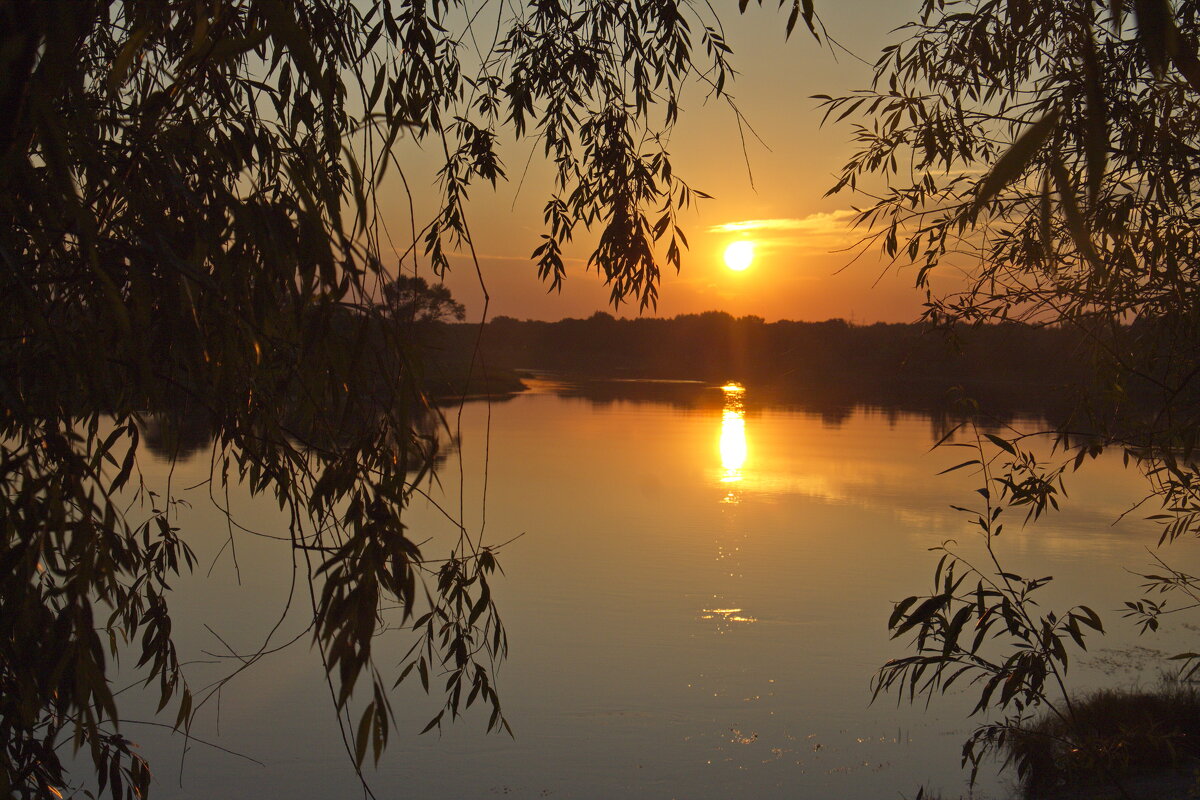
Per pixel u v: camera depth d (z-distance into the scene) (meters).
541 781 8.60
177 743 8.93
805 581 15.97
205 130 1.76
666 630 13.16
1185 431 2.87
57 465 1.54
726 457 34.25
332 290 1.36
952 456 34.91
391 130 1.31
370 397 1.73
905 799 7.92
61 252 1.55
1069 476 28.58
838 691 10.93
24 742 1.91
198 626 11.91
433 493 23.25
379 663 11.09
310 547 1.70
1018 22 2.92
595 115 3.48
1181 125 2.76
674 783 8.49
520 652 12.13
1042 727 7.71
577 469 30.25
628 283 3.49
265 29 1.25
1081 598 14.55
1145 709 8.02
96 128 1.57
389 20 2.54
